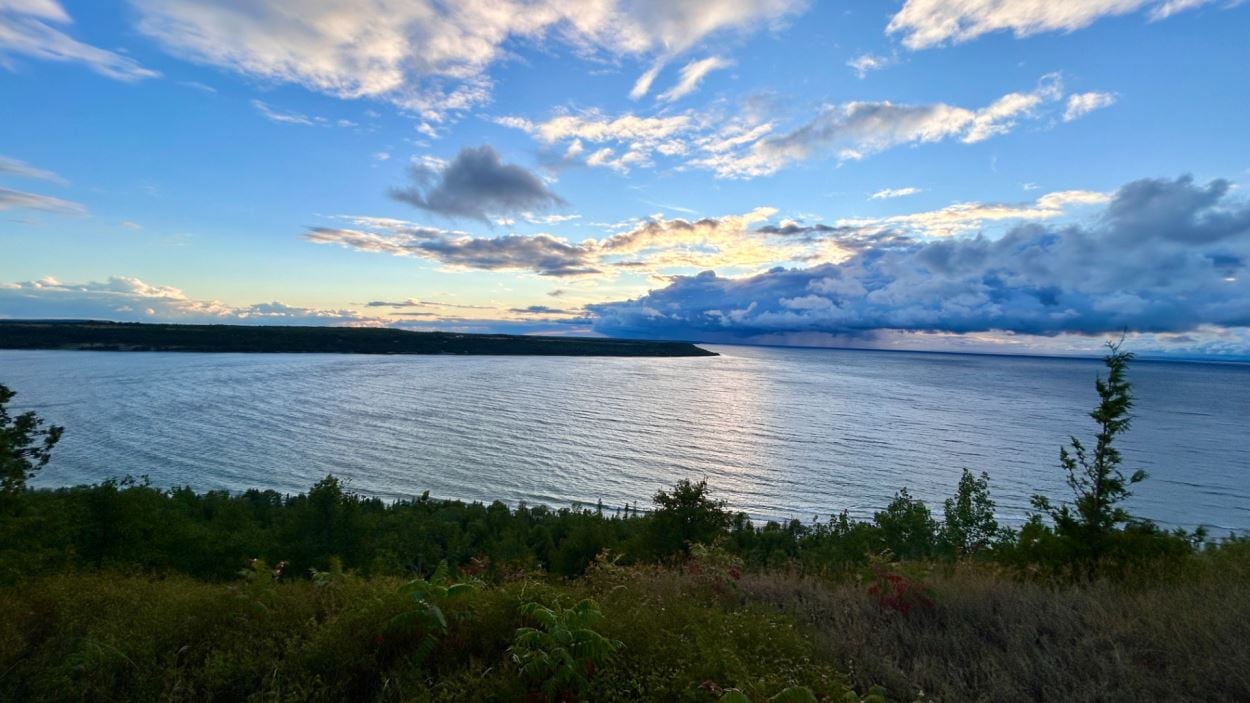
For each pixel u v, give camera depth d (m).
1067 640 4.68
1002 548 8.87
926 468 100.00
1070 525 8.05
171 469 86.88
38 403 131.50
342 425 128.50
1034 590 5.91
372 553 28.89
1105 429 8.19
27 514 12.17
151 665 4.05
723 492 84.44
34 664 4.12
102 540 21.14
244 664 4.02
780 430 138.12
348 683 3.95
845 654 4.57
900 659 4.55
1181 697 3.87
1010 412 180.00
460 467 98.50
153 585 5.98
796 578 6.92
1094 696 3.92
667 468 100.19
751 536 39.12
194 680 3.93
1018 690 3.99
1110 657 4.39
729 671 3.80
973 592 5.78
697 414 160.50
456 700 3.65
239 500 46.25
